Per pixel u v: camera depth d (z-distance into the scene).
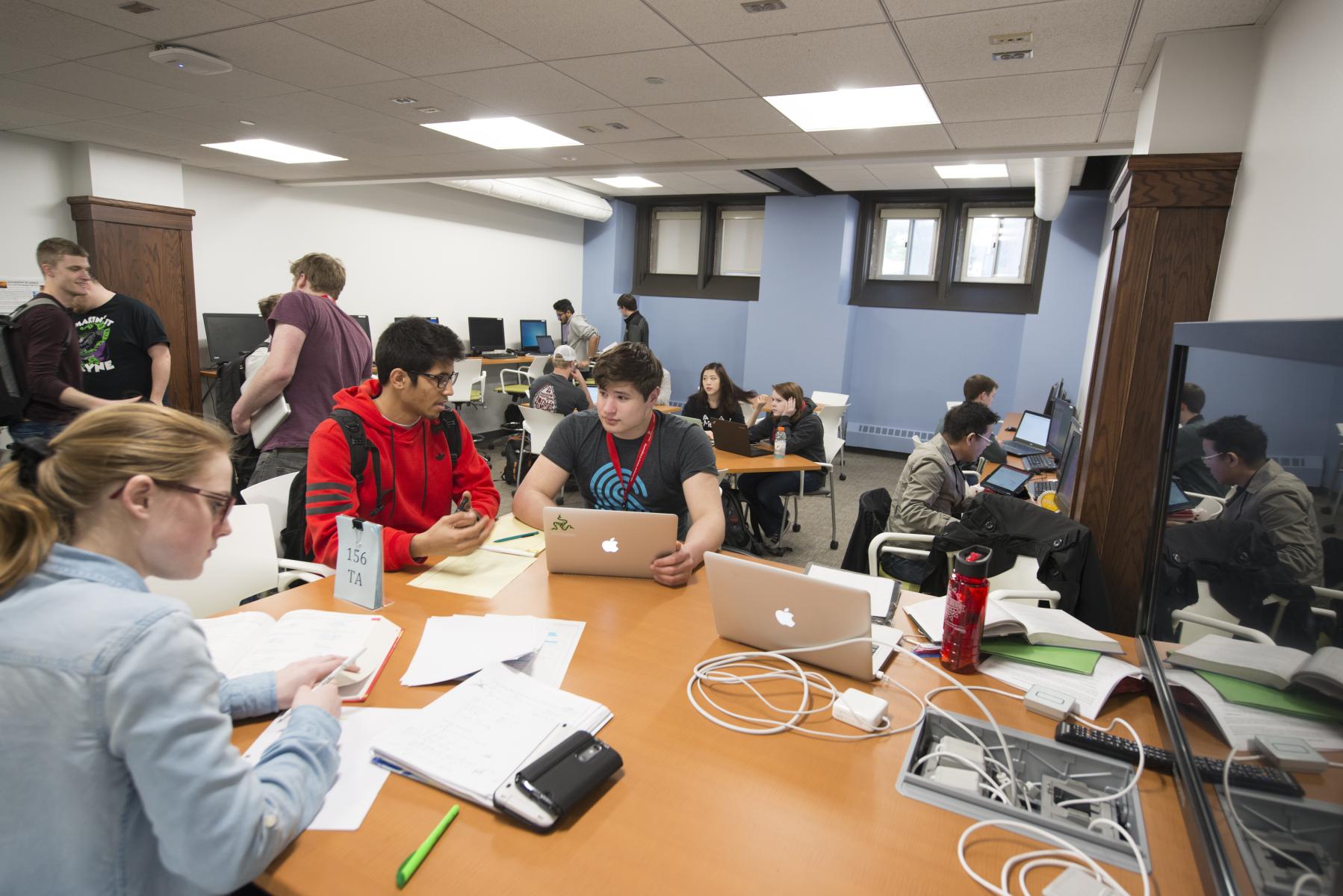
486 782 0.90
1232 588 0.86
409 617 1.39
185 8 2.48
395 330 1.72
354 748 0.98
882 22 2.44
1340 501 0.60
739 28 2.54
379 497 1.79
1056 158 4.22
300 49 2.87
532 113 3.80
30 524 0.70
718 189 7.38
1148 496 2.45
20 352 2.64
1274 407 0.76
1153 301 2.37
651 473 1.91
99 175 4.70
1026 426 5.05
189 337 5.14
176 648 0.71
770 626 1.26
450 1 2.39
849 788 0.94
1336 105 1.57
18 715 0.67
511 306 7.87
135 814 0.73
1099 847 0.84
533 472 2.00
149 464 0.75
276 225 5.81
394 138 4.46
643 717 1.08
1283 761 0.67
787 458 3.88
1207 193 2.28
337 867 0.78
